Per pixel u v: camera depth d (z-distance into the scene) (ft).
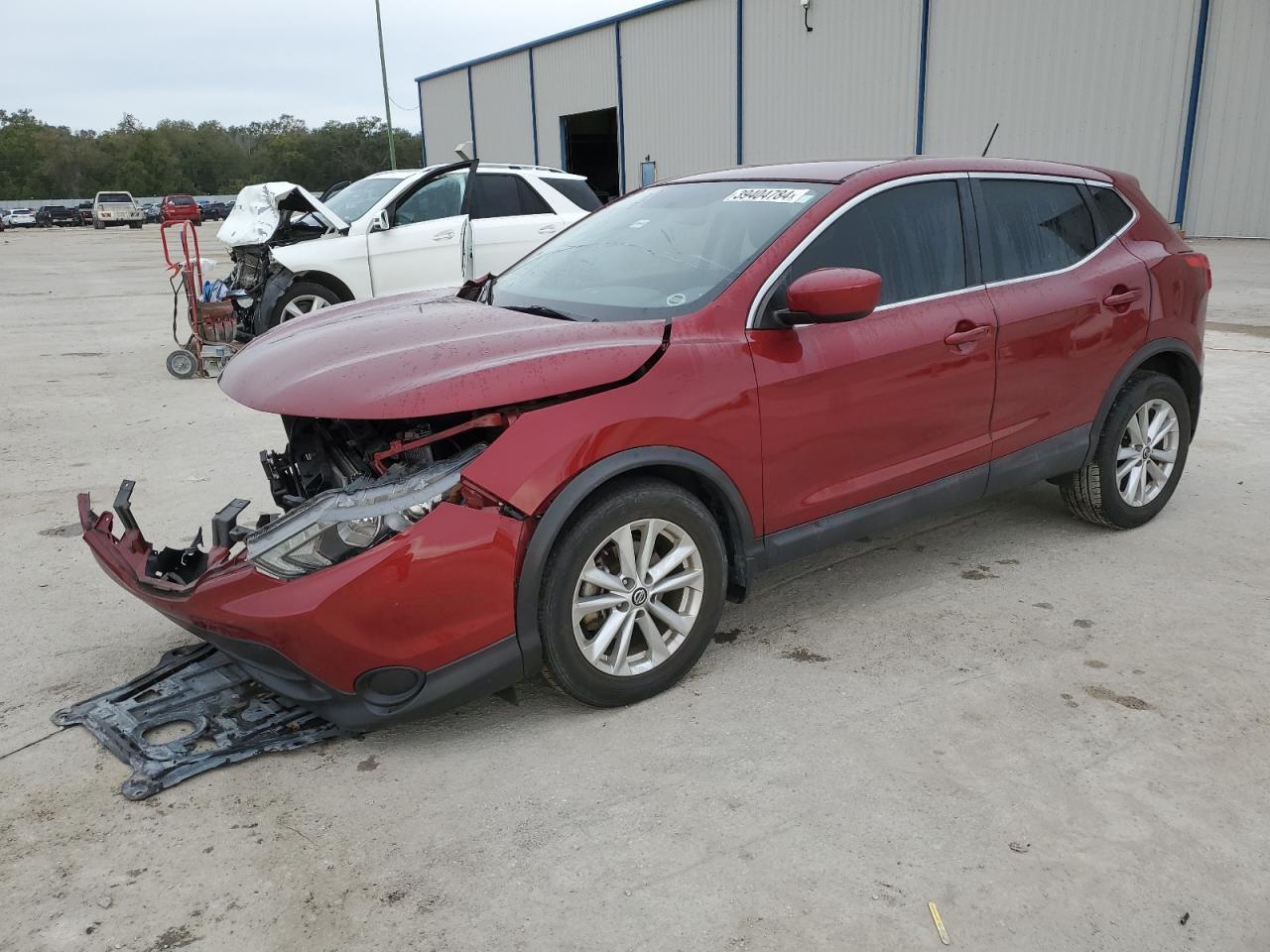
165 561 10.31
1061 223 13.41
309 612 8.44
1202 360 14.97
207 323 28.55
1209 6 52.08
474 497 8.78
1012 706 9.93
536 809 8.45
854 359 10.85
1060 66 59.11
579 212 31.71
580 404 9.18
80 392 26.18
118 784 8.86
